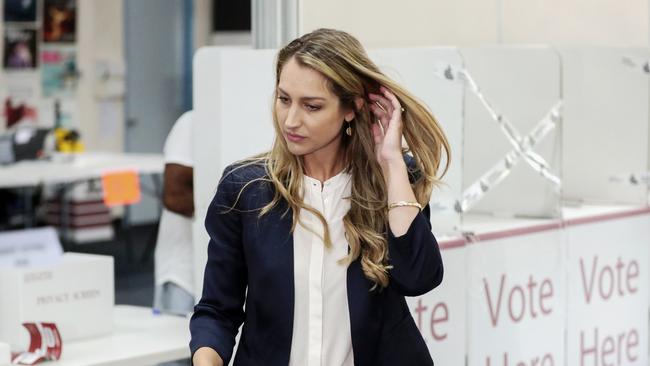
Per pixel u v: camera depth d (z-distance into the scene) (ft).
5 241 32.63
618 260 27.86
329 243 14.93
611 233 27.53
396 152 14.89
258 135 21.75
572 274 26.13
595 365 27.12
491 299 23.52
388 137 14.89
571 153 30.55
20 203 66.03
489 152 26.14
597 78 30.17
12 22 71.26
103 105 75.15
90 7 74.08
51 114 72.90
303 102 14.58
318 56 14.46
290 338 14.85
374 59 22.33
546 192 25.93
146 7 76.84
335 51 14.52
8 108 71.31
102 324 23.16
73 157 58.70
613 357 27.84
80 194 68.80
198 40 80.28
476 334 23.16
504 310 23.95
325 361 14.87
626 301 28.27
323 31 14.84
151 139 78.23
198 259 22.70
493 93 26.32
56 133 63.72
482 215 26.84
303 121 14.62
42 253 33.01
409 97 14.96
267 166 15.24
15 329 21.63
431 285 14.92
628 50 29.91
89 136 74.49
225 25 79.87
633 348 28.68
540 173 25.98
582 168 30.48
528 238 24.61
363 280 14.89
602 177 30.30
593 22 33.55
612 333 27.78
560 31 32.58
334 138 14.94
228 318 15.40
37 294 21.84
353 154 15.31
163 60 78.48
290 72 14.58
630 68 29.89
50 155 58.90
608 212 27.84
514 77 26.25
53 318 22.15
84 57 74.08
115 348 22.02
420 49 21.95
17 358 20.65
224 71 22.07
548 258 25.30
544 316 25.25
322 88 14.49
